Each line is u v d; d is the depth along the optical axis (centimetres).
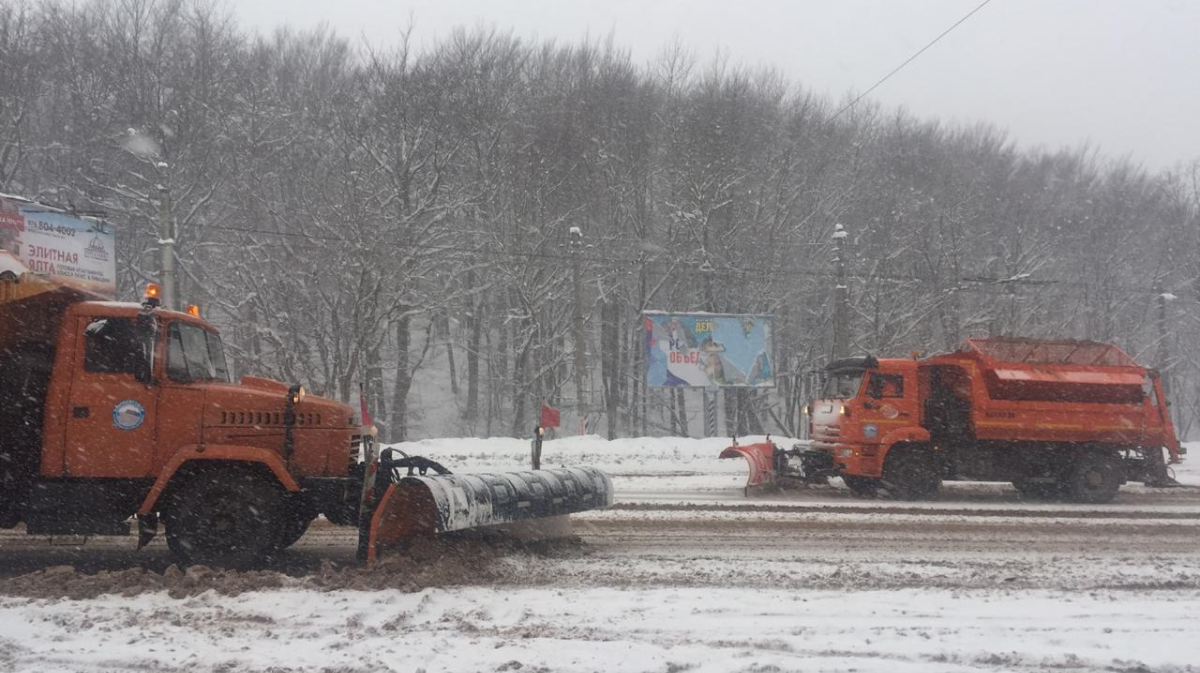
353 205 2864
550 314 3759
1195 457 2570
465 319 3962
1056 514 1367
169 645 594
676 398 3959
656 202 3897
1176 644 635
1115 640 643
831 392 1694
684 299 3797
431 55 3494
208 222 3181
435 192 3130
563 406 3747
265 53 3600
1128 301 4025
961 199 4066
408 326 3669
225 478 828
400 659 568
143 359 830
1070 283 3922
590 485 1009
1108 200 4488
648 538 1072
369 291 2842
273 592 735
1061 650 613
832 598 761
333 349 2997
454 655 578
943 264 3778
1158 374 1719
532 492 926
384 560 827
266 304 2927
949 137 4528
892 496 1597
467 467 1956
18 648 584
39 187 3131
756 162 3869
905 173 4181
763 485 1593
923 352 3456
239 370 3033
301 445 864
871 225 3869
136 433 823
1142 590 821
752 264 3731
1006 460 1639
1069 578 865
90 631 622
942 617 700
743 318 3122
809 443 1753
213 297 2980
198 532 824
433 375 4266
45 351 838
